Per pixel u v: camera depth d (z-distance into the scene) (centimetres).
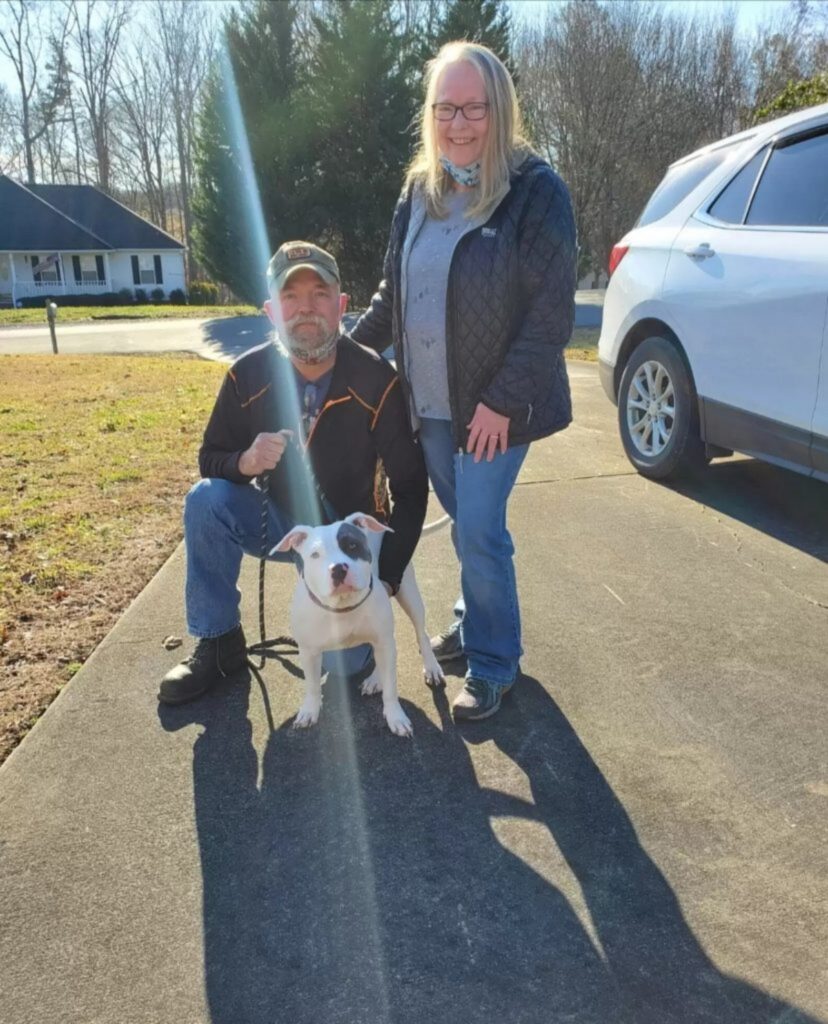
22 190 3800
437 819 230
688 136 3647
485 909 200
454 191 261
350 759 258
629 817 229
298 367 284
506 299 248
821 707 277
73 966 185
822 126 417
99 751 260
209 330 1858
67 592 369
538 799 237
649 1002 175
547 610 348
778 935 190
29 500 493
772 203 432
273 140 2367
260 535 304
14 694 290
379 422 288
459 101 236
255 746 264
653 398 512
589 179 3612
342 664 306
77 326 2086
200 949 190
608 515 457
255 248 2480
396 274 280
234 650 301
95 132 5266
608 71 3500
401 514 291
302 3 2652
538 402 259
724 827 224
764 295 411
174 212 6300
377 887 207
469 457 264
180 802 238
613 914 198
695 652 313
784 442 407
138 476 544
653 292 498
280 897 204
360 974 183
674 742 261
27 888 207
